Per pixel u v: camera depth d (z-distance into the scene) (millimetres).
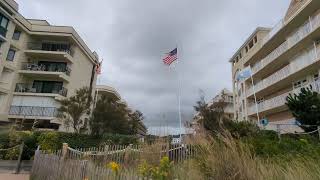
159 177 4836
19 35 35062
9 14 32438
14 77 33594
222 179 4344
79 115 27984
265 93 34438
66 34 36500
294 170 5070
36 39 37469
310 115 13781
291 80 28000
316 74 24359
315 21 22938
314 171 5039
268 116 33250
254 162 4824
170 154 8125
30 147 17828
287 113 28719
